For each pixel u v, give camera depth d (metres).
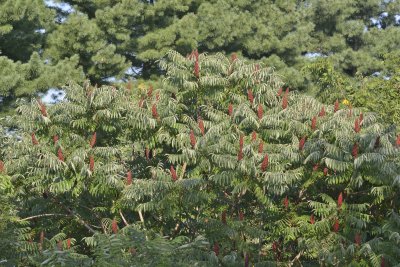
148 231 11.32
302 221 11.79
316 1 33.72
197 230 12.23
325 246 11.29
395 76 15.40
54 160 11.99
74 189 12.28
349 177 11.64
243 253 11.89
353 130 11.88
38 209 13.39
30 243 11.02
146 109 13.04
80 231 13.71
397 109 14.63
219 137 12.16
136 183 11.84
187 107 13.52
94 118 12.84
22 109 12.90
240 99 13.16
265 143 12.41
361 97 15.04
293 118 12.55
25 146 12.48
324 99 15.58
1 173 12.55
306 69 15.90
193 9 29.30
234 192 11.76
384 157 11.31
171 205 11.77
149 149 13.29
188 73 13.30
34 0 22.95
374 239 10.92
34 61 22.33
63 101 13.12
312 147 11.82
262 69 13.30
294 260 12.46
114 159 12.86
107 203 13.21
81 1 27.48
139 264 8.12
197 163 12.29
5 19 22.45
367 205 11.73
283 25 29.66
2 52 24.23
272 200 12.25
